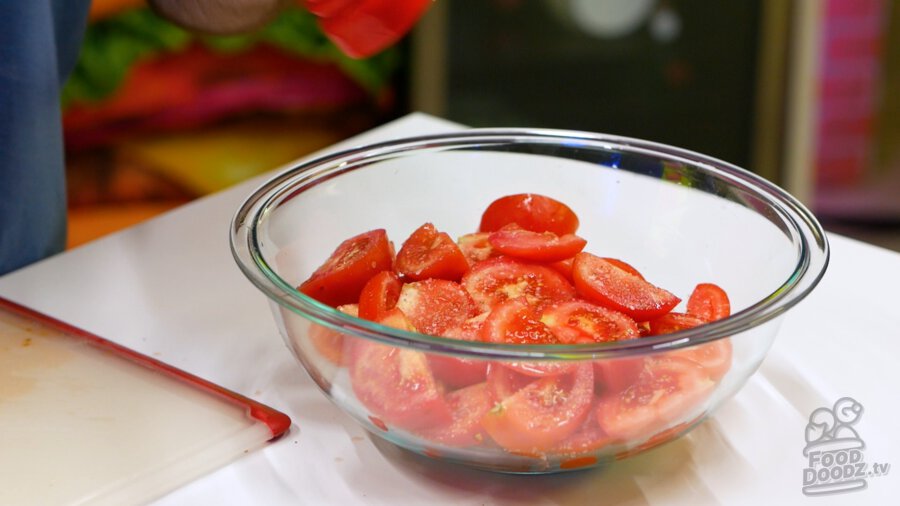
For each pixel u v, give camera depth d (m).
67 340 0.94
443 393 0.81
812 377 0.92
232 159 2.04
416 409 0.80
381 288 0.86
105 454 0.86
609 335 0.84
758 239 0.91
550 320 0.85
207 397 0.90
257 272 0.84
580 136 0.99
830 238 1.07
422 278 0.89
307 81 2.04
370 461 0.87
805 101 1.98
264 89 2.01
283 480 0.85
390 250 0.91
